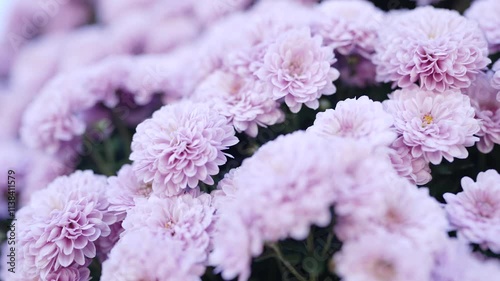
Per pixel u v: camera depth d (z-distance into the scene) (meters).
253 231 0.24
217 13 0.45
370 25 0.33
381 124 0.27
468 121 0.28
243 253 0.24
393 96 0.30
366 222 0.24
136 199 0.30
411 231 0.24
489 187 0.27
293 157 0.24
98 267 0.32
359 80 0.35
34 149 0.40
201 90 0.33
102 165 0.40
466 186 0.27
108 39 0.50
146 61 0.40
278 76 0.30
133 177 0.31
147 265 0.26
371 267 0.23
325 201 0.23
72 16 0.59
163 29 0.49
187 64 0.40
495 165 0.32
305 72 0.31
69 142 0.39
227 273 0.24
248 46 0.33
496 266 0.24
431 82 0.30
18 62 0.56
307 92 0.30
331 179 0.23
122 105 0.40
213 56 0.35
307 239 0.26
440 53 0.30
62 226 0.29
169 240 0.27
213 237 0.28
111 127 0.41
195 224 0.28
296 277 0.28
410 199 0.25
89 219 0.30
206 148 0.29
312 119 0.34
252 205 0.24
